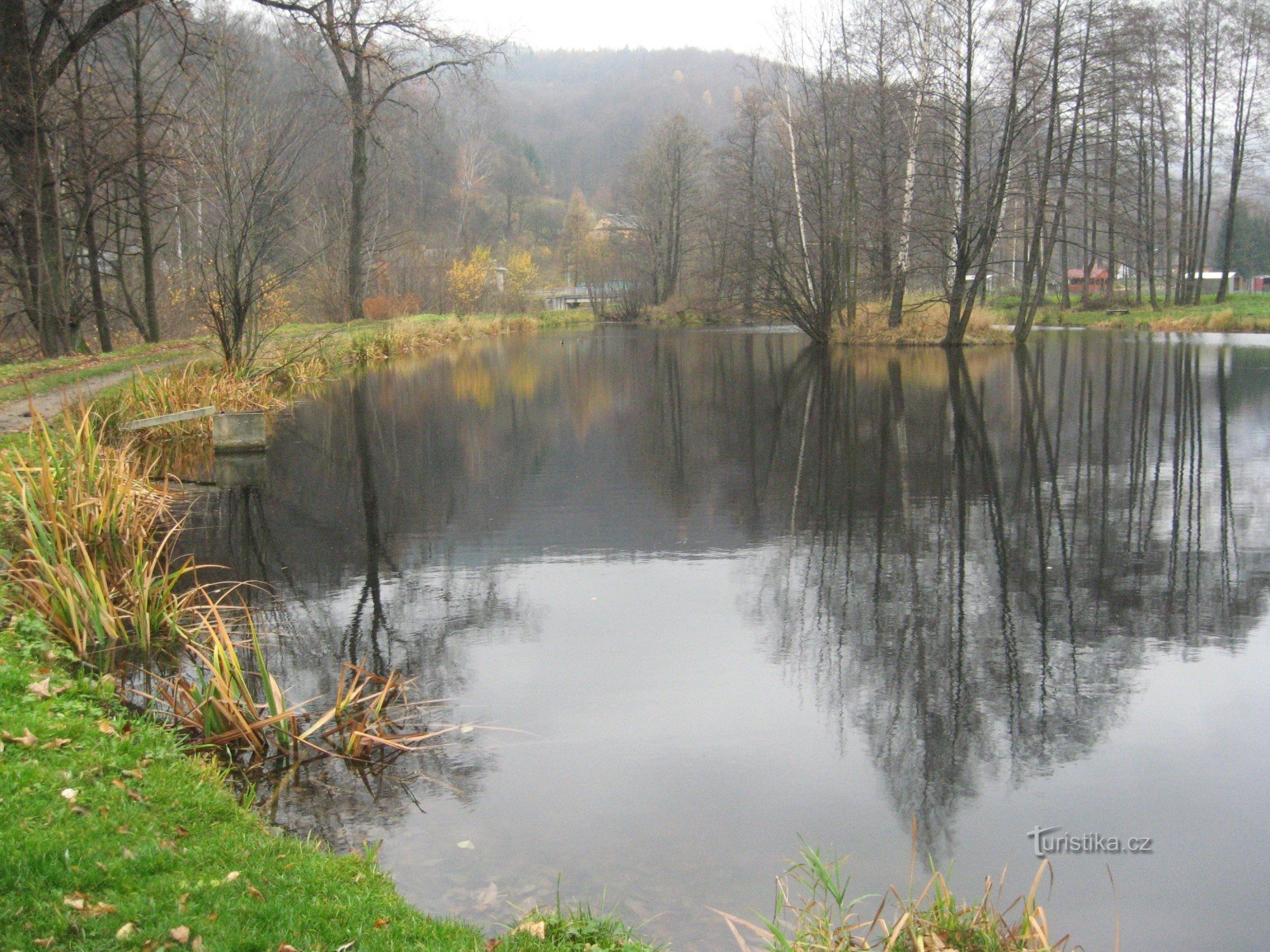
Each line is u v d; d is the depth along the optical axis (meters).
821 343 32.44
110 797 3.99
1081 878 4.01
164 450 13.32
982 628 6.90
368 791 4.64
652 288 61.75
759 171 43.97
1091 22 25.69
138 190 21.70
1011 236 31.50
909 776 4.81
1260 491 10.76
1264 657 6.32
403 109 31.78
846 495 10.94
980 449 13.38
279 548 8.98
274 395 19.11
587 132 106.81
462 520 10.03
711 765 4.93
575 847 4.16
